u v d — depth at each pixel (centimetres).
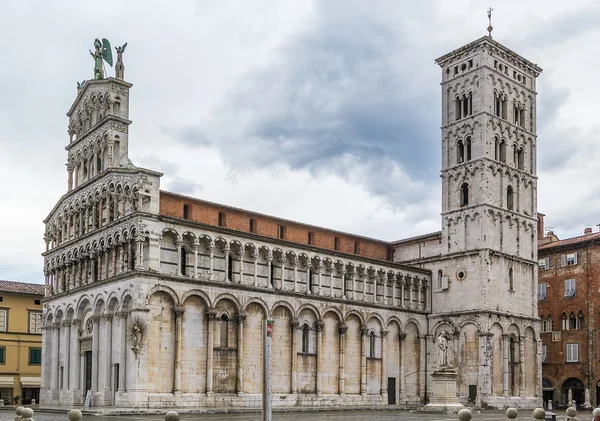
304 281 8231
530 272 9706
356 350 8638
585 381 9806
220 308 7269
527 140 10056
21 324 10400
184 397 6794
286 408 7638
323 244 9288
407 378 9206
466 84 9712
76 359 7650
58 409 6819
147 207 6925
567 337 10181
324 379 8181
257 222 8456
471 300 9100
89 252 7650
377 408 8538
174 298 6862
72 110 8662
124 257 7000
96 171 7856
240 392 7256
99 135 7894
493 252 9138
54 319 8212
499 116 9706
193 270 7100
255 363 7494
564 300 10288
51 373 8162
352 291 8725
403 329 9206
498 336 9056
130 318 6669
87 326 7550
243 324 7425
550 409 7944
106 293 7112
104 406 6812
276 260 7969
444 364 7319
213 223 7962
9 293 10338
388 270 9212
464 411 3462
